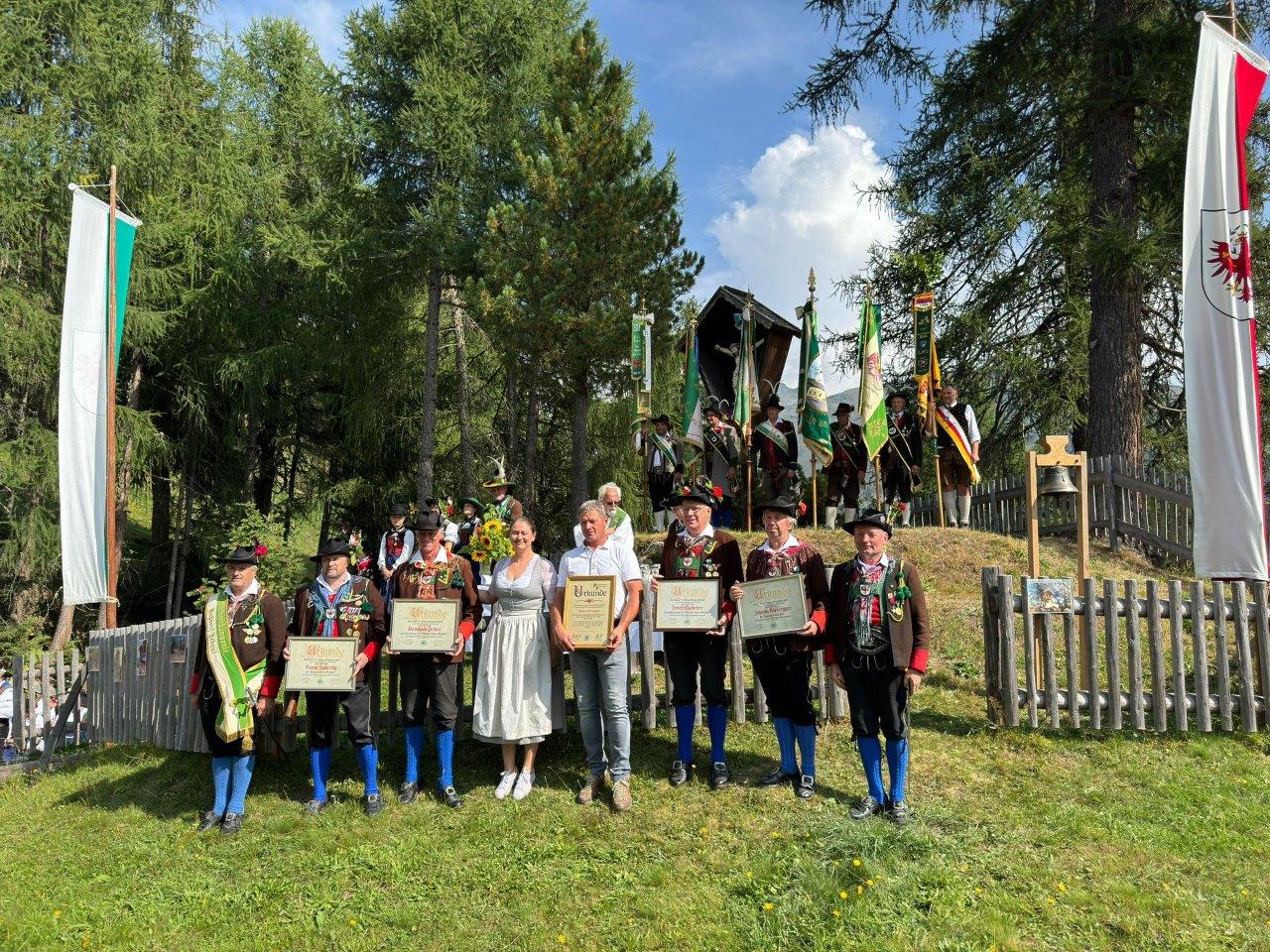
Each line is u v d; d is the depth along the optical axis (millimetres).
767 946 4113
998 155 16828
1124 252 12445
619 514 6949
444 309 21766
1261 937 4113
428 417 18469
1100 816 5305
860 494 13664
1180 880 4625
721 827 5285
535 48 19484
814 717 5793
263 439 23000
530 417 20172
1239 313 6938
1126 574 10875
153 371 20016
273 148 22078
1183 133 13211
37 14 15789
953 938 4086
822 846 4859
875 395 11156
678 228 16734
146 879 5207
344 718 6934
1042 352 16734
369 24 18828
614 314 15633
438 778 6332
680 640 5965
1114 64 13461
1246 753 6117
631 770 6145
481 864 5039
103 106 16547
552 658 6352
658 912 4418
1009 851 4918
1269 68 7105
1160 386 17359
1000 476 18766
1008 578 6566
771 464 12383
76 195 9977
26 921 4738
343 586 6129
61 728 8703
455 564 6293
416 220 17953
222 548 15984
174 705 7465
